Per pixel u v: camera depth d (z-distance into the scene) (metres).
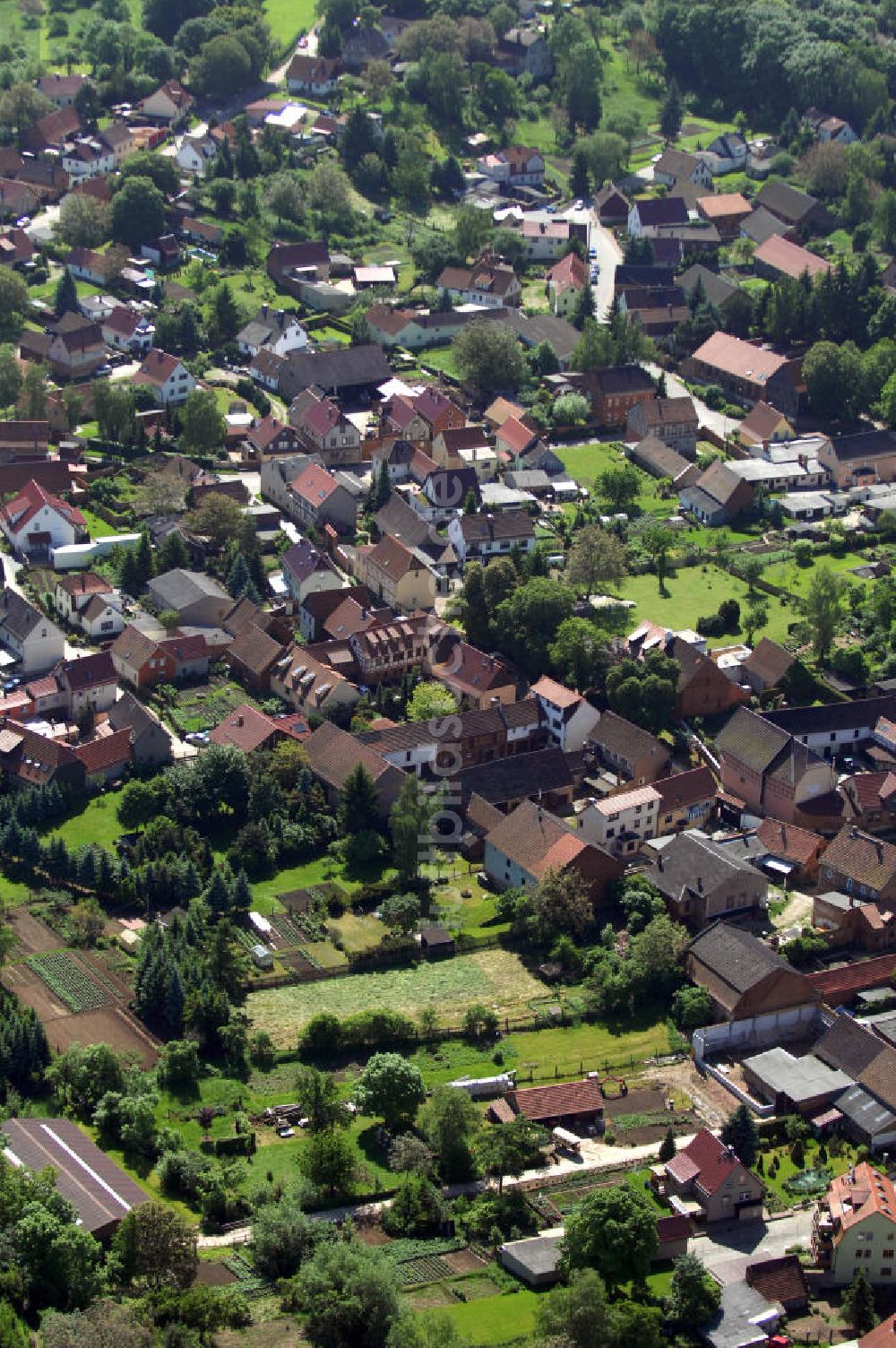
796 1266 192.88
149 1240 184.12
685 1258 188.50
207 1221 197.12
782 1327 188.75
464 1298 187.88
